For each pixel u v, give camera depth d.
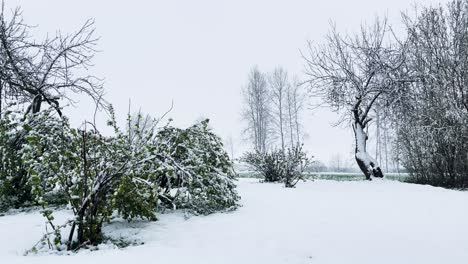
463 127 12.55
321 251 3.80
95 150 4.80
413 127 14.04
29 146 4.45
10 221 5.05
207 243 4.13
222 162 6.87
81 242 4.08
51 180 4.32
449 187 12.70
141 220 5.40
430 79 14.10
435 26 14.72
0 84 8.99
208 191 6.04
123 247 4.07
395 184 12.12
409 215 5.87
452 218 5.64
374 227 4.91
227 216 5.75
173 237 4.43
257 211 6.18
